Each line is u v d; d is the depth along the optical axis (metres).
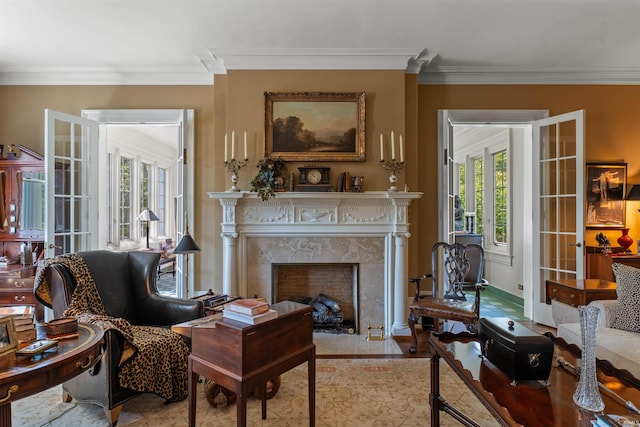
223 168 3.77
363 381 2.58
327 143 3.64
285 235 3.58
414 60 3.66
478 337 2.05
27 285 3.29
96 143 3.96
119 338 2.00
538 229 4.00
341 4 2.76
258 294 3.60
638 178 4.05
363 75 3.66
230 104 3.63
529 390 1.51
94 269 2.53
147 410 2.17
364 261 3.62
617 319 2.31
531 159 4.27
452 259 3.37
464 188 7.00
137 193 6.57
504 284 5.36
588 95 4.05
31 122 3.96
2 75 3.92
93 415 2.10
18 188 3.73
